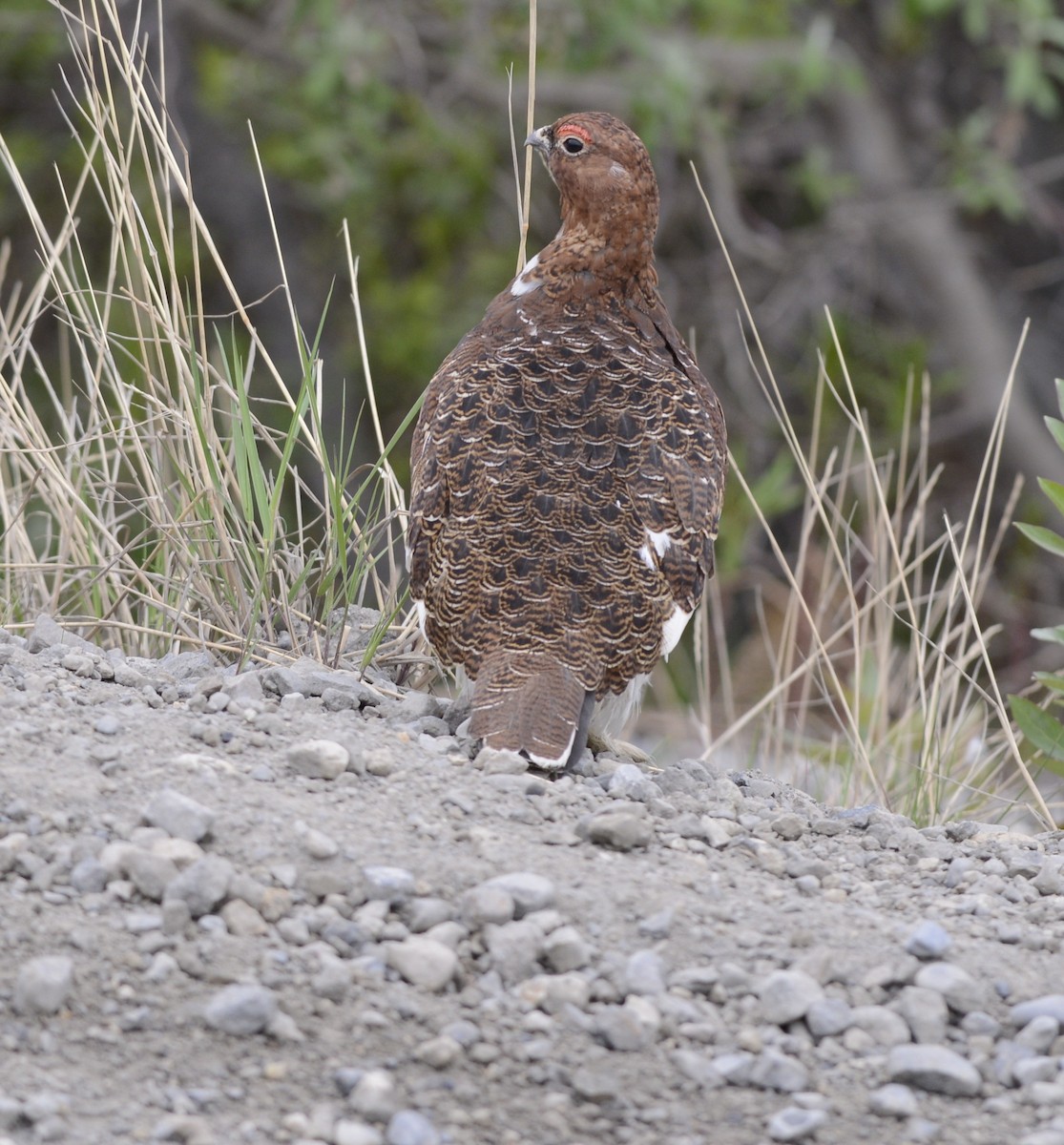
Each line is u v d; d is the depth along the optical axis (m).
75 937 6.01
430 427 8.45
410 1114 5.57
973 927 6.82
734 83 20.89
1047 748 9.73
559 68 20.75
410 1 20.50
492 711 7.59
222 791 6.89
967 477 23.33
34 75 21.52
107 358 9.89
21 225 21.33
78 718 7.43
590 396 8.41
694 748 12.94
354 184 20.12
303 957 6.09
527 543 7.95
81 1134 5.37
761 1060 5.90
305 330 22.16
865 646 10.60
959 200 21.41
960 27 23.02
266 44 20.75
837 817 8.12
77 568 9.27
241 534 9.15
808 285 22.86
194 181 21.77
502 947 6.20
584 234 9.11
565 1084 5.80
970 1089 5.91
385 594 10.12
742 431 21.53
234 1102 5.59
